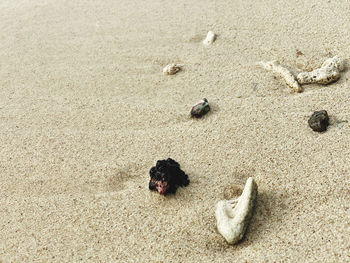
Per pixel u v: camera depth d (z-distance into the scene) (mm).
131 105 322
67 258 210
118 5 487
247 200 212
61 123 312
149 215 229
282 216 213
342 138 250
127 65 373
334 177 226
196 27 410
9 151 289
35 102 339
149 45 395
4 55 412
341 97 282
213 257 202
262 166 247
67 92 348
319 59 327
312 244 194
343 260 183
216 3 447
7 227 232
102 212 235
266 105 295
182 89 332
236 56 357
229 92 317
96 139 292
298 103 290
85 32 435
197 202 233
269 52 351
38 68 385
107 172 263
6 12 508
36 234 226
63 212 238
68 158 278
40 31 449
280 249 196
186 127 291
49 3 519
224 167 252
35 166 274
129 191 248
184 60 367
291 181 231
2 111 332
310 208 213
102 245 215
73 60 390
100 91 345
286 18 388
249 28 389
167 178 234
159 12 453
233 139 271
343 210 206
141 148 278
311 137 258
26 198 250
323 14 377
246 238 208
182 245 209
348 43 331
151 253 207
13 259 213
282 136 264
